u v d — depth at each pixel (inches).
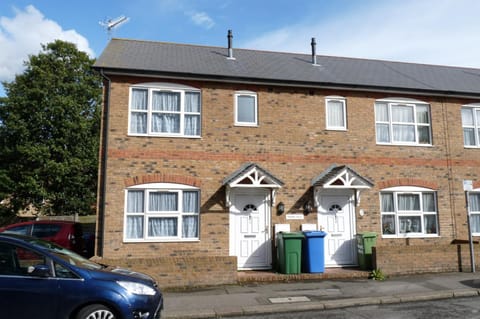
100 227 402.3
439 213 480.7
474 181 499.5
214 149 437.1
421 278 387.9
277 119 458.3
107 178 409.1
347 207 458.9
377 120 490.6
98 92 874.8
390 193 478.0
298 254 403.9
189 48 551.8
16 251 213.2
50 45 854.5
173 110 441.4
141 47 524.7
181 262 359.9
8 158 776.3
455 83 546.6
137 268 351.3
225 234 424.8
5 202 805.9
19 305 200.5
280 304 295.4
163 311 279.9
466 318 259.3
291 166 452.1
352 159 469.1
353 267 439.8
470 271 422.3
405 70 583.8
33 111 778.8
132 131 427.5
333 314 277.6
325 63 560.7
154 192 420.8
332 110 480.7
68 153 786.2
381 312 280.5
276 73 482.9
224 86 452.1
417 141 495.5
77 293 206.2
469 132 517.3
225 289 348.5
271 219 436.5
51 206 805.9
